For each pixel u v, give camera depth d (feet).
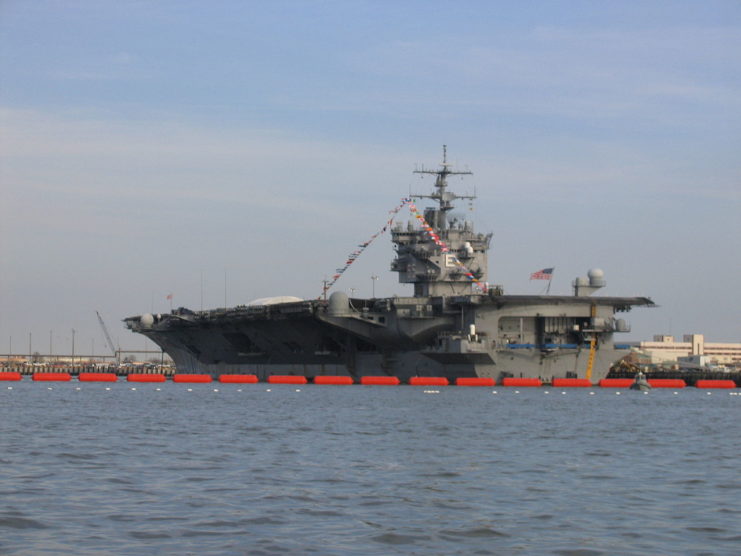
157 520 98.84
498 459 152.87
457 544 90.63
